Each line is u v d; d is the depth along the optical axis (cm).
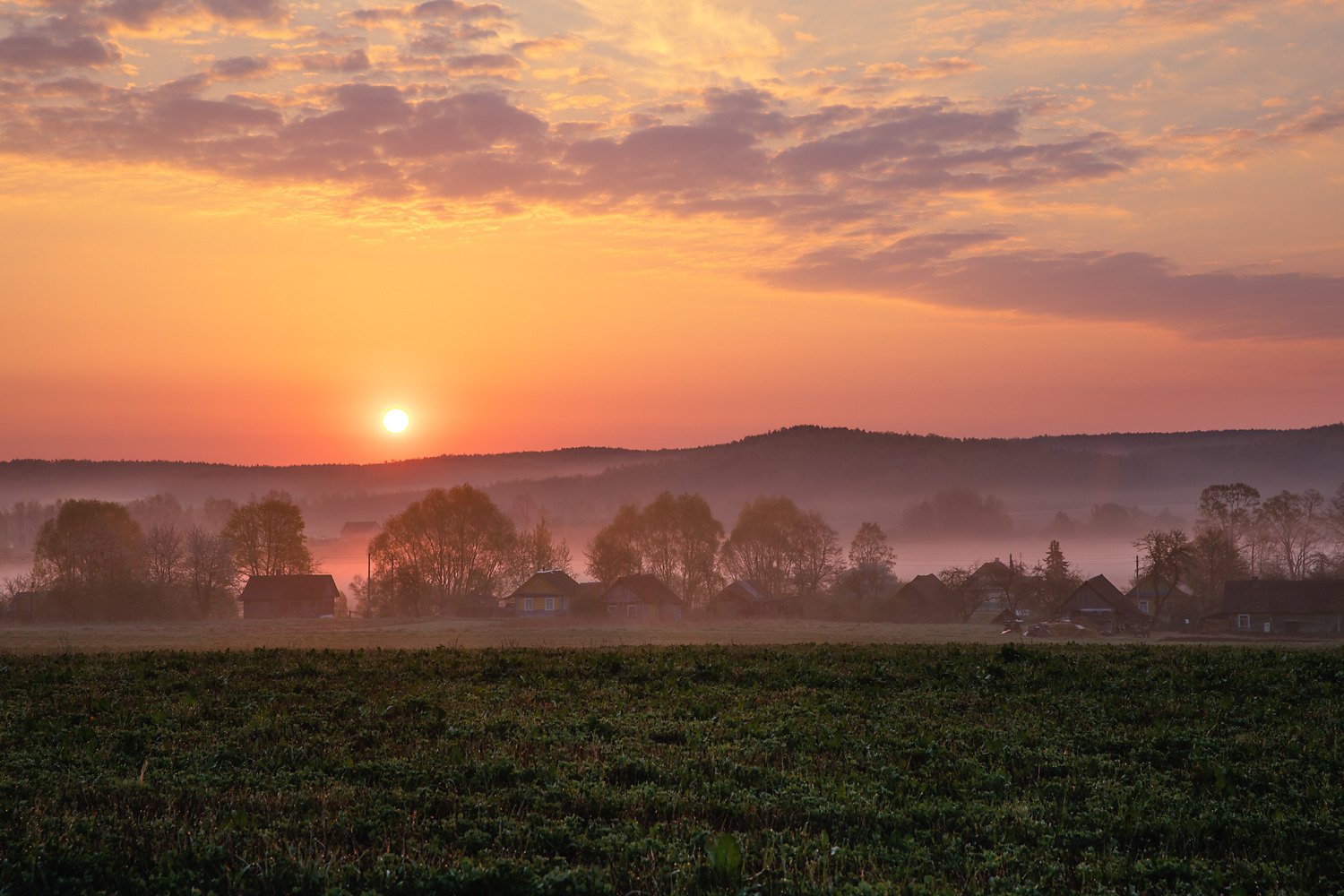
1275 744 1672
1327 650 3075
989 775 1458
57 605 8931
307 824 1196
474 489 10781
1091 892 1045
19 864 1037
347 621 8981
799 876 1047
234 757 1567
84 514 10031
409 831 1185
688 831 1195
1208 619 8856
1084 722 1875
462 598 10106
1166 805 1344
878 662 2656
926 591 10112
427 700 2050
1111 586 9062
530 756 1555
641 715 1912
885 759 1573
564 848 1149
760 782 1427
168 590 9375
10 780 1388
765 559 11425
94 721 1866
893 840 1188
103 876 1038
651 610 9562
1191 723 1873
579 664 2655
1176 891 1054
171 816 1224
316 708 1995
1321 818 1271
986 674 2412
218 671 2538
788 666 2577
